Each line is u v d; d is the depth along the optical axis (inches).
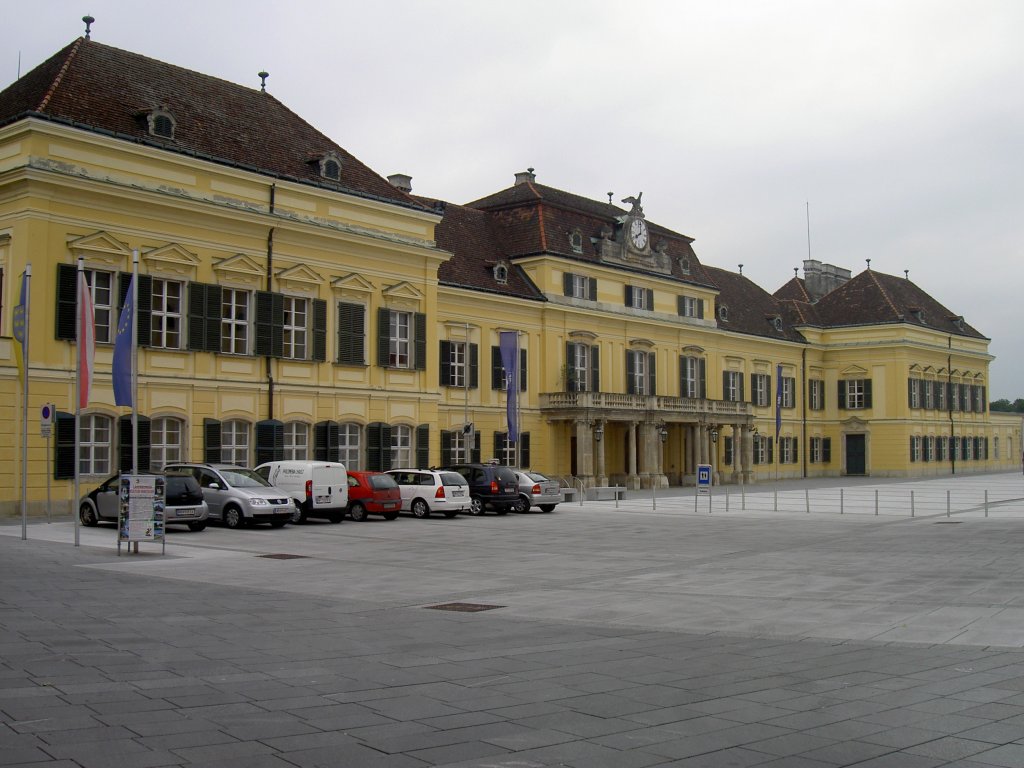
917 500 1929.1
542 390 2357.3
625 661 447.5
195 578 735.7
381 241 1777.8
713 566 846.5
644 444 2513.5
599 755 306.2
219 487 1215.6
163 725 329.4
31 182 1317.7
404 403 1836.9
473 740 319.9
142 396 1429.6
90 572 753.0
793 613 592.1
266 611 580.4
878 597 655.8
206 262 1525.6
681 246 2881.4
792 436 3395.7
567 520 1427.2
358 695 377.1
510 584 726.5
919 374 3560.5
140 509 884.6
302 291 1668.3
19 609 566.3
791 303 3585.1
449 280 2123.5
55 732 318.7
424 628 532.1
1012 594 664.4
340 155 1828.2
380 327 1796.3
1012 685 402.9
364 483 1382.9
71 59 1480.1
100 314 1397.6
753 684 403.2
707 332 2888.8
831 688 396.8
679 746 316.8
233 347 1565.0
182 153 1486.2
